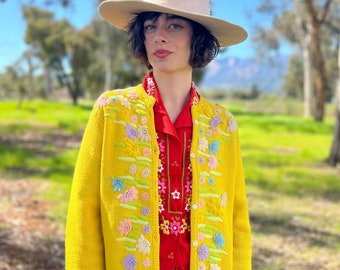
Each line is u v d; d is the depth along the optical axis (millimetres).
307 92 34031
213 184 1864
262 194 8633
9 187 8078
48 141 15617
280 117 29078
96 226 1767
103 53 40312
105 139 1767
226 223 1904
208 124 1912
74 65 38406
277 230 6430
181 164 1801
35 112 25969
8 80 40719
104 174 1754
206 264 1808
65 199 7398
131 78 38812
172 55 1828
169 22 1832
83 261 1727
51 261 4805
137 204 1735
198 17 1802
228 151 1949
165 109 1827
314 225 6738
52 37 37219
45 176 9203
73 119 23141
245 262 1968
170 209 1765
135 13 1950
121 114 1795
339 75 12297
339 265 5199
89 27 38469
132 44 1959
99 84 41062
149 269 1709
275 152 14531
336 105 12344
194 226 1777
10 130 18094
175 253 1755
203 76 27766
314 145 16844
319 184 9656
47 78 52281
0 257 4742
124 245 1714
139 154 1768
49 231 5754
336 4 27922
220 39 2029
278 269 4996
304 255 5480
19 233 5582
